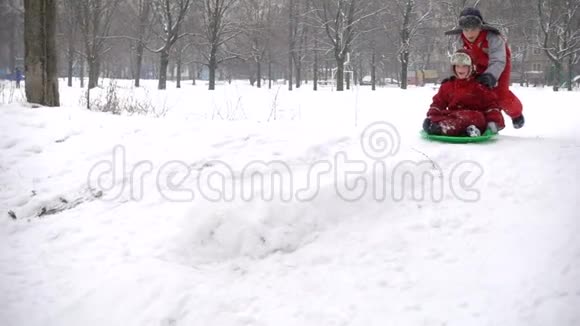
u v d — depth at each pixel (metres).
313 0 36.50
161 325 3.53
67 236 4.62
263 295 3.87
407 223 4.56
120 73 64.00
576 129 8.11
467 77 5.86
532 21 40.66
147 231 4.56
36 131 6.69
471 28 6.01
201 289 3.85
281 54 45.72
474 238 4.33
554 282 3.76
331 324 3.58
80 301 3.76
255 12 39.88
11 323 3.58
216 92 22.58
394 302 3.77
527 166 5.04
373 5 36.81
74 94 18.05
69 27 33.34
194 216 4.55
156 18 37.88
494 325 3.48
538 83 59.06
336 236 4.48
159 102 16.56
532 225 4.34
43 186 5.40
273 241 4.38
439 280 3.95
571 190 4.62
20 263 4.25
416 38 40.16
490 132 5.69
